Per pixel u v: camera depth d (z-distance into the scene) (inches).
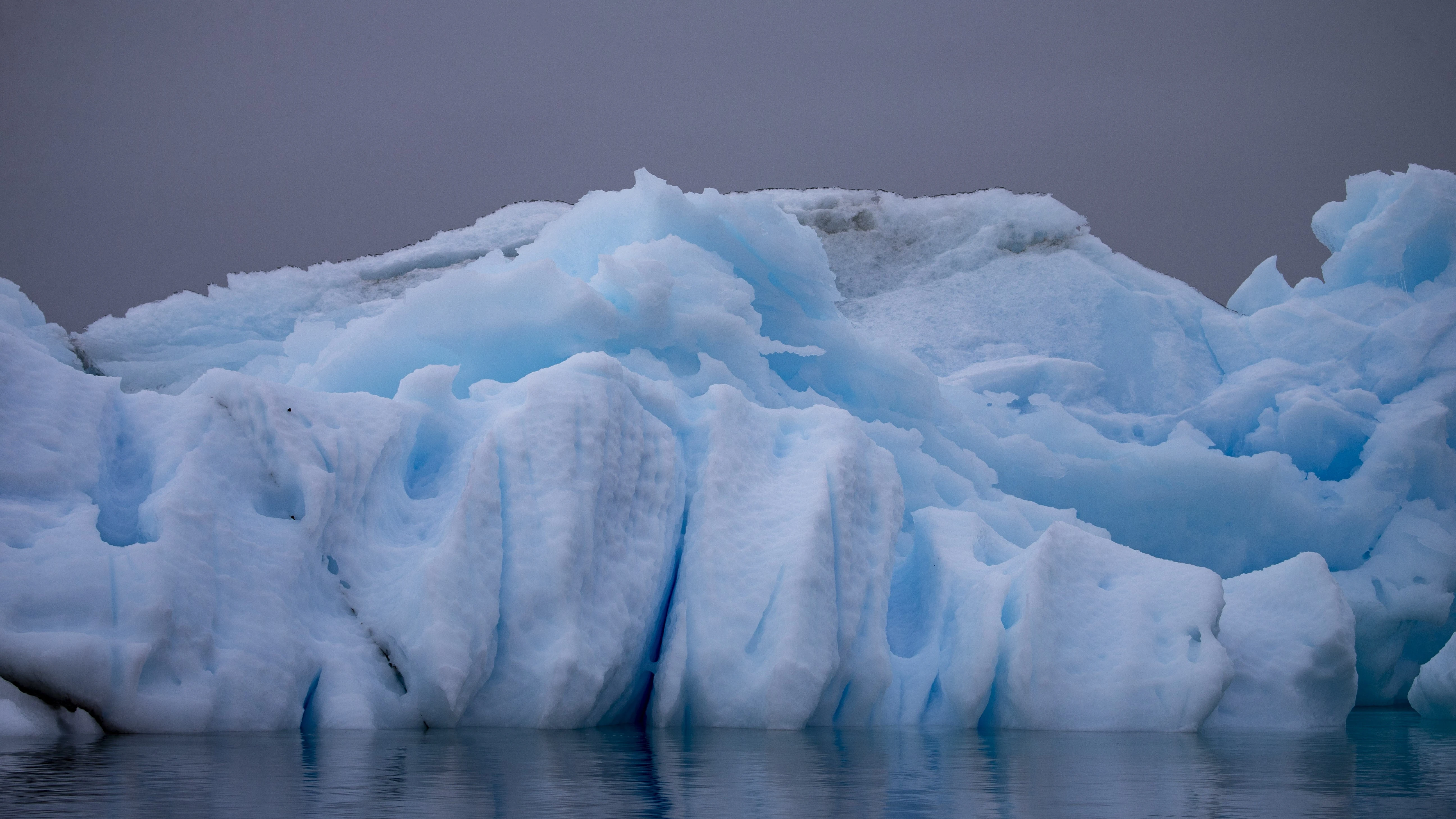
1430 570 2255.2
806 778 857.5
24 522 1202.6
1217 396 2564.0
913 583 1718.8
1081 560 1558.8
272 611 1283.2
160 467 1333.7
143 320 2694.4
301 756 965.8
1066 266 2847.0
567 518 1391.5
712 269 2022.6
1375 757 1102.4
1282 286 2910.9
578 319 1813.5
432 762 932.0
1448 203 2605.8
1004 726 1456.7
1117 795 775.7
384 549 1413.6
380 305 2554.1
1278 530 2354.8
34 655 1112.2
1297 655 1584.6
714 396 1640.0
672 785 800.3
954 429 2255.2
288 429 1387.8
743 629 1444.4
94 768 859.4
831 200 3073.3
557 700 1328.7
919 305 2824.8
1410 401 2439.7
